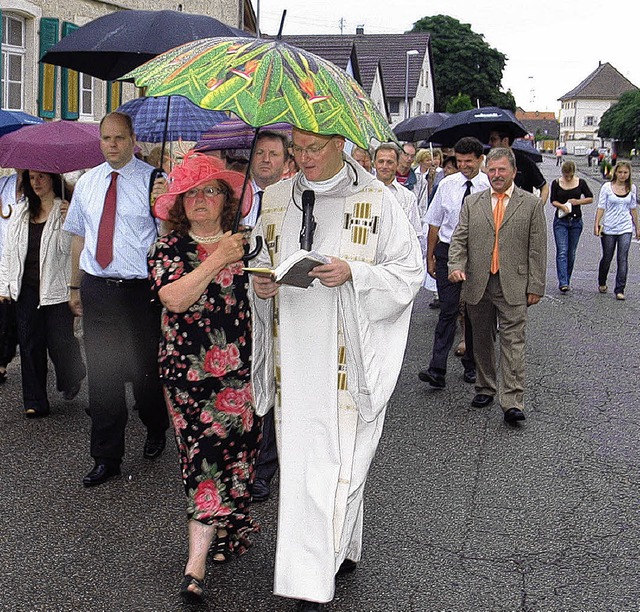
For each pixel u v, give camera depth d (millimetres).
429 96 65438
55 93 13664
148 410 5930
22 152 6598
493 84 78688
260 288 4004
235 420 4262
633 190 13016
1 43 12500
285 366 4023
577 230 13438
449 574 4539
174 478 5758
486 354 7367
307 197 3979
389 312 3980
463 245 7070
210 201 4195
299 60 3568
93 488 5570
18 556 4656
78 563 4602
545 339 10133
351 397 4023
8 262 6703
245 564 4621
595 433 6816
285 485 4004
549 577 4523
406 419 7102
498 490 5668
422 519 5211
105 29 6305
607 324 11039
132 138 5664
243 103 3367
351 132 3445
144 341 5695
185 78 3473
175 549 4781
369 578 4477
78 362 7082
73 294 6199
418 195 13562
